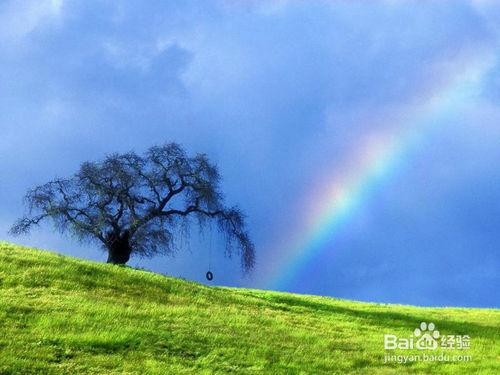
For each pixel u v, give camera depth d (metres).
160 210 51.78
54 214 49.94
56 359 19.92
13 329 21.92
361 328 33.19
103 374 19.41
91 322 24.19
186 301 32.59
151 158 52.38
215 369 21.66
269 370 22.31
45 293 27.84
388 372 24.14
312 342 27.59
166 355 22.17
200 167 53.12
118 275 34.84
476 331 35.47
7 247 36.56
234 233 53.69
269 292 49.00
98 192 49.97
